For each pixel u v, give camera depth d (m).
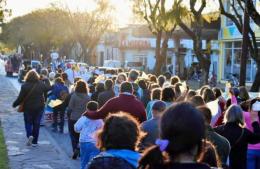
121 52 64.56
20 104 12.91
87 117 8.36
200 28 22.58
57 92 15.84
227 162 6.80
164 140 3.01
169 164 3.00
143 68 50.53
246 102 8.85
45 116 17.77
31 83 12.84
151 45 62.03
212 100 9.61
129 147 3.84
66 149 12.93
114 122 3.89
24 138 14.20
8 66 51.59
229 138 7.21
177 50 44.22
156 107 6.68
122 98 8.05
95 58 75.00
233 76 34.09
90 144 8.70
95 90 14.15
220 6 20.95
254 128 7.96
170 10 24.86
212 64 43.25
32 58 89.00
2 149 12.27
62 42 70.44
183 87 11.52
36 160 11.27
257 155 8.32
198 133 2.96
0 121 17.67
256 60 19.42
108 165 3.70
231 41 40.38
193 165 2.97
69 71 24.14
